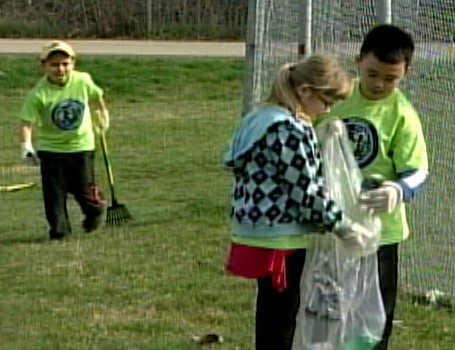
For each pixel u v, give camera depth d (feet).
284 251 16.98
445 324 23.73
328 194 16.89
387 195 17.37
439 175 26.23
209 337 22.52
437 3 26.07
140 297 25.90
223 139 56.08
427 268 26.03
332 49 28.48
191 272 28.09
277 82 17.01
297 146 16.61
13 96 76.43
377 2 25.43
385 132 18.33
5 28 107.34
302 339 17.70
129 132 58.90
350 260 17.53
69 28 108.58
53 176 32.83
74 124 32.91
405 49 18.01
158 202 38.78
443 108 26.17
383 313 17.83
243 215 17.03
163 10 109.40
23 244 32.04
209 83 80.64
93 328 23.53
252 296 25.85
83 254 30.50
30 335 23.09
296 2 31.12
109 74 81.61
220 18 108.88
